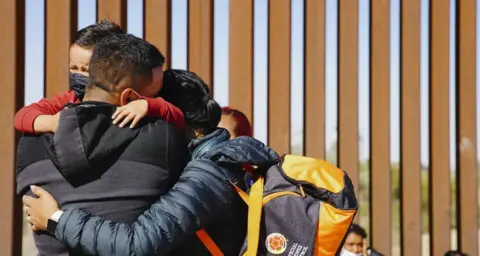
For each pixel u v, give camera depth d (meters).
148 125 2.02
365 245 5.05
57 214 1.95
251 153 2.11
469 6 5.10
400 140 5.03
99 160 1.95
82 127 1.94
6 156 4.48
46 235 2.01
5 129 4.50
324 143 4.83
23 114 2.14
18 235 4.55
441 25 5.07
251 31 4.79
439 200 5.04
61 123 1.94
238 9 4.80
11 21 4.54
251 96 4.78
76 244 1.91
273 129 4.80
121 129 1.97
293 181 2.11
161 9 4.70
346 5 4.91
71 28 4.62
